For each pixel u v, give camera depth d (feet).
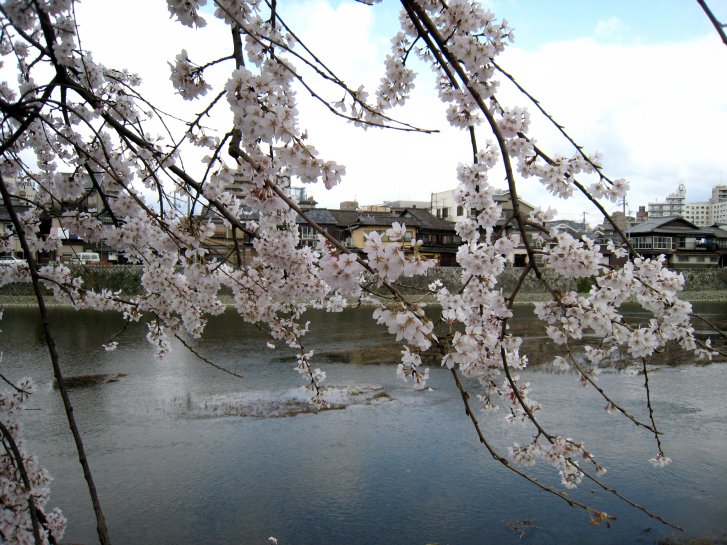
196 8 7.53
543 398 39.91
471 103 10.34
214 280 12.74
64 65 8.30
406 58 10.45
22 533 8.20
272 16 7.91
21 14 7.18
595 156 10.44
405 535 22.35
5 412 11.17
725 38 4.76
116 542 21.65
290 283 12.16
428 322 6.17
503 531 22.59
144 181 11.98
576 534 22.38
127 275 82.33
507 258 9.97
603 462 28.78
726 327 76.28
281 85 8.47
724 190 327.26
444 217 160.35
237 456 29.86
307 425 34.71
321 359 54.85
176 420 35.65
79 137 10.60
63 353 56.13
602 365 51.21
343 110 9.11
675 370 49.34
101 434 33.01
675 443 31.22
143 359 54.24
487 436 32.58
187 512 23.95
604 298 9.57
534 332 71.82
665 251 167.43
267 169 8.27
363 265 6.38
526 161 10.70
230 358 55.21
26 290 94.02
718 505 24.47
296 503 24.82
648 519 23.38
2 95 10.74
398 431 33.60
